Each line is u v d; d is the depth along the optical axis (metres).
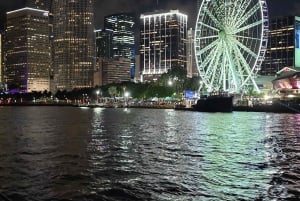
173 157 51.84
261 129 95.44
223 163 47.19
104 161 48.81
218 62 182.12
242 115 168.12
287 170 42.72
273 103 197.62
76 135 82.06
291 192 33.59
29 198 32.19
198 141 70.31
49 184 36.59
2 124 118.12
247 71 174.62
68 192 33.88
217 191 34.00
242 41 179.00
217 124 113.06
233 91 185.25
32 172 42.03
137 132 88.75
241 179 38.28
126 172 41.84
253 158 50.91
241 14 171.88
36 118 154.88
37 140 72.44
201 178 38.81
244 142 68.62
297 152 56.47
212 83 186.38
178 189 34.66
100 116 167.50
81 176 39.94
